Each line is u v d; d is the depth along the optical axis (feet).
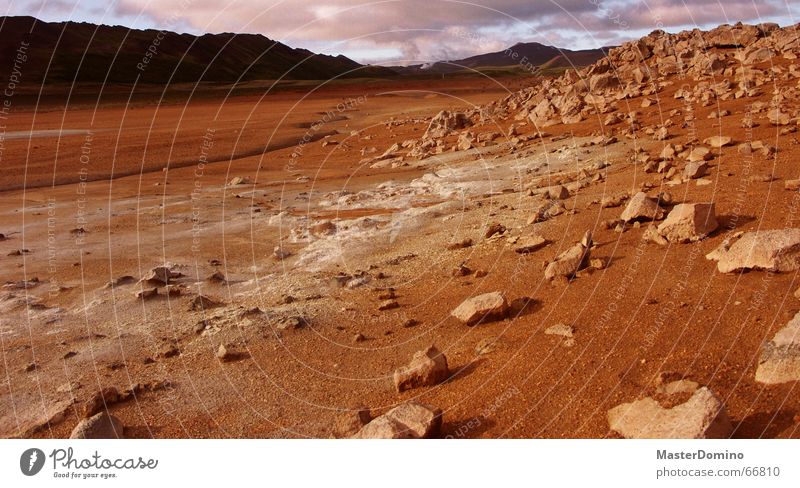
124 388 22.08
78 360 24.77
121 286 33.24
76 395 21.83
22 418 20.53
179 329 27.32
